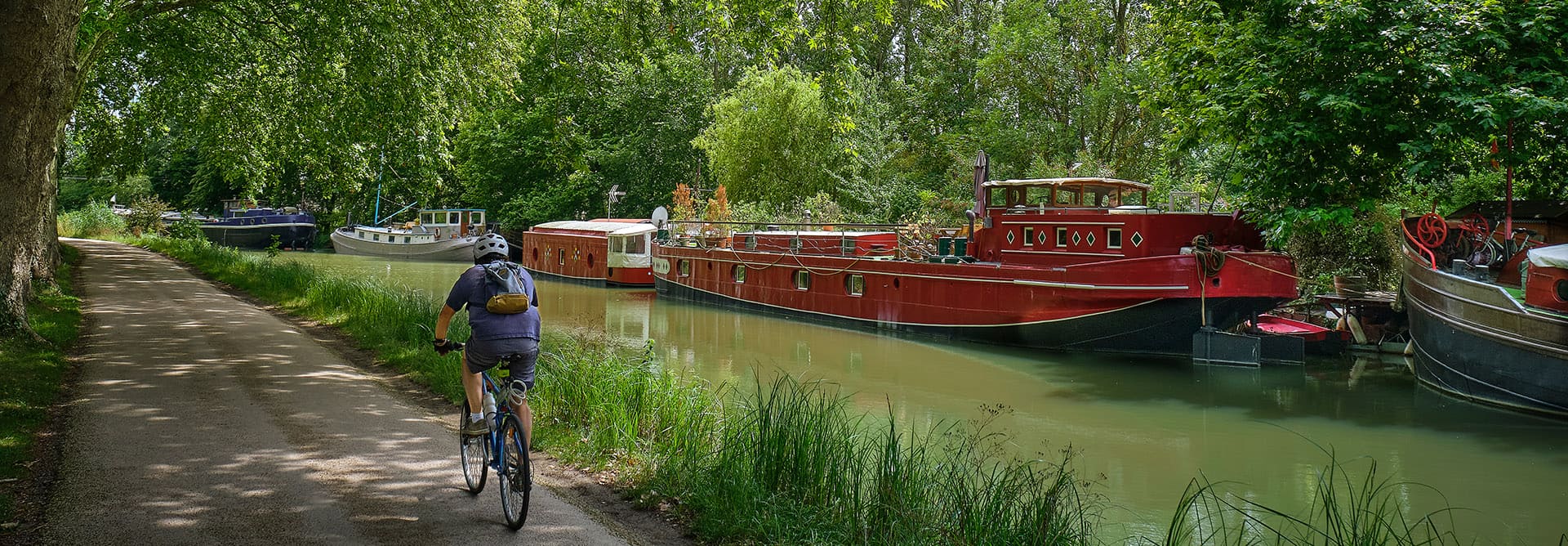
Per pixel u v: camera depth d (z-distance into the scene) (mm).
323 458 6414
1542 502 7844
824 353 16438
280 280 18922
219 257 25516
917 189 36312
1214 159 24641
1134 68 31812
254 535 4879
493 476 6082
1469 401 12117
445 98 17922
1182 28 16766
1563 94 11609
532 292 5309
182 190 62781
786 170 37781
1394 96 12570
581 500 5832
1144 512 7461
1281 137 12883
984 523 5422
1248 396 12523
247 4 18031
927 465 6781
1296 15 13227
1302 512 7555
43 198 15234
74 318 13000
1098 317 16094
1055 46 34781
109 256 27328
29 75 9828
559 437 7352
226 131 22828
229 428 7148
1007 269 17281
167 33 19531
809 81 37594
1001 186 18938
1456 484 8398
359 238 44938
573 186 44094
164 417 7465
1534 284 11055
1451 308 12188
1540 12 11641
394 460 6426
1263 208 14586
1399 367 14828
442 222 43656
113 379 8961
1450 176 16234
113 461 6152
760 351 16562
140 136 23859
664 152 44531
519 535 5012
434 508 5422
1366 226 17375
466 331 11703
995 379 13797
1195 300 15242
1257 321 15836
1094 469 8766
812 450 6344
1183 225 16172
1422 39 11789
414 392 9070
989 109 38938
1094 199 18391
